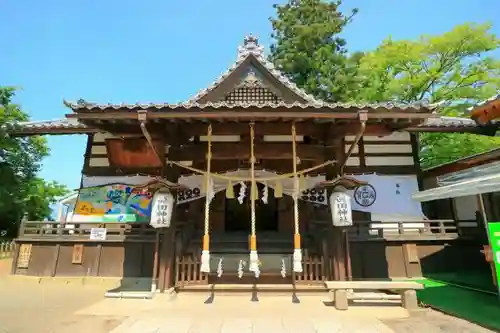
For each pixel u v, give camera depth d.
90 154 11.52
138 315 5.77
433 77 15.47
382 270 9.49
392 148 11.75
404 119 6.70
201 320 5.43
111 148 8.77
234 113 6.52
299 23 19.08
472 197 10.41
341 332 4.82
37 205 18.08
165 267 7.09
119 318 5.60
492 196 9.34
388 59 16.00
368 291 7.75
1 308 6.37
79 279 9.20
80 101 6.25
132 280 9.08
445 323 5.22
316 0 19.41
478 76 14.86
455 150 14.72
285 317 5.57
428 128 11.29
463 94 15.03
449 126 11.19
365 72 17.39
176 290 7.27
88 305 6.55
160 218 7.05
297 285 7.29
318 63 18.00
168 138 7.66
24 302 6.88
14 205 16.47
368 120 6.77
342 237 7.38
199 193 10.05
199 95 9.45
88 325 5.21
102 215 10.91
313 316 5.62
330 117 6.57
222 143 7.92
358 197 11.22
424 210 12.18
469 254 9.62
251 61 9.81
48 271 9.57
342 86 17.55
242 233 11.31
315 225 9.13
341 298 6.11
